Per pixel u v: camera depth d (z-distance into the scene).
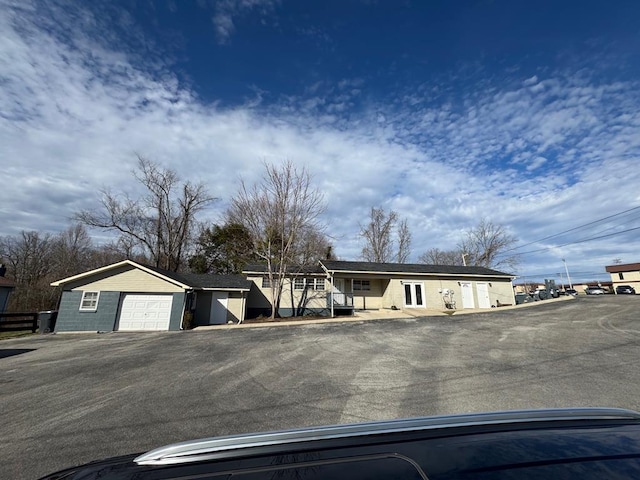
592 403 4.30
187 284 16.28
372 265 21.70
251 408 4.50
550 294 24.55
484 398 4.67
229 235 25.12
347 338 10.45
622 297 20.59
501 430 1.28
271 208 18.44
